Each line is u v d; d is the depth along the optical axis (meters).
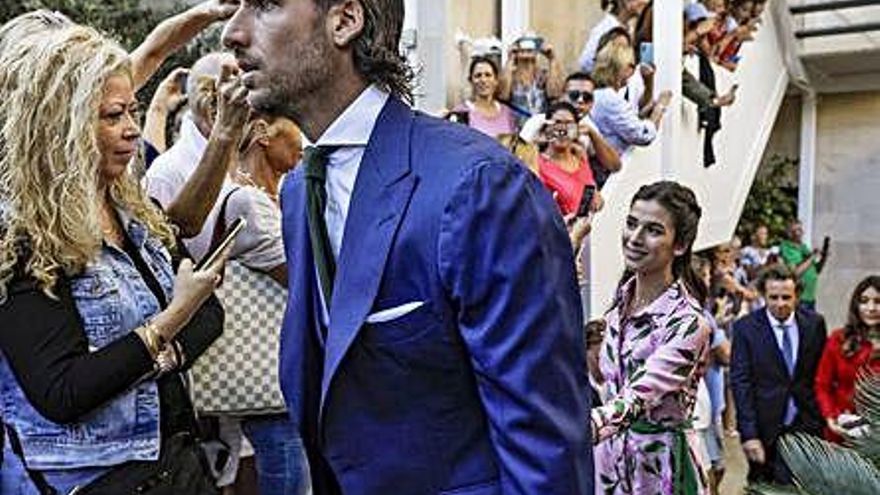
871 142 9.09
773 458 3.57
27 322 1.39
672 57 5.28
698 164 5.78
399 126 1.14
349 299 1.11
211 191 1.93
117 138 1.52
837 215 9.29
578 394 1.10
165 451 1.50
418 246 1.08
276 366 1.98
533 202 1.08
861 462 1.52
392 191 1.10
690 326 2.23
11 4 4.84
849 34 8.18
